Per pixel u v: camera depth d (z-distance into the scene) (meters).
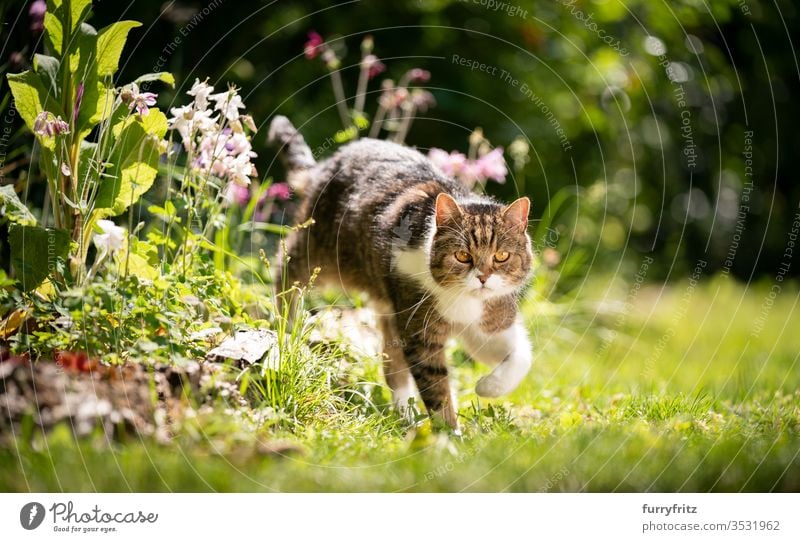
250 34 11.62
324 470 4.83
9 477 4.45
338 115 11.81
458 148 12.48
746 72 16.02
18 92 6.00
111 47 6.19
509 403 6.86
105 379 5.14
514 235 6.69
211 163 6.54
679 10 13.12
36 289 5.98
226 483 4.56
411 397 6.55
